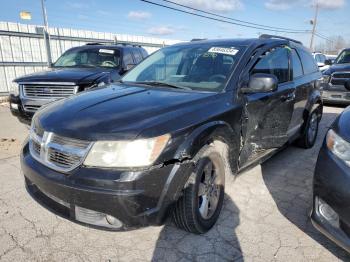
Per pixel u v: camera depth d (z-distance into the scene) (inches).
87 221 86.1
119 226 83.8
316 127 203.9
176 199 87.4
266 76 110.7
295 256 93.7
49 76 211.2
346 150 82.5
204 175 99.3
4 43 411.2
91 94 116.0
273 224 110.1
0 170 154.8
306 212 118.7
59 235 102.6
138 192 79.7
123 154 80.5
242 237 102.5
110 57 270.8
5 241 98.8
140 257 93.0
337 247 97.7
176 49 149.3
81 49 288.8
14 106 210.8
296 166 166.9
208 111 99.7
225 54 128.6
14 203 122.3
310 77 183.2
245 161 123.0
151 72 140.0
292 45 171.2
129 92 114.7
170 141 84.7
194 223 95.8
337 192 81.1
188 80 123.9
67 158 85.3
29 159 96.3
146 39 623.8
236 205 122.6
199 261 91.4
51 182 84.9
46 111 103.7
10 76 423.8
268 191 135.7
